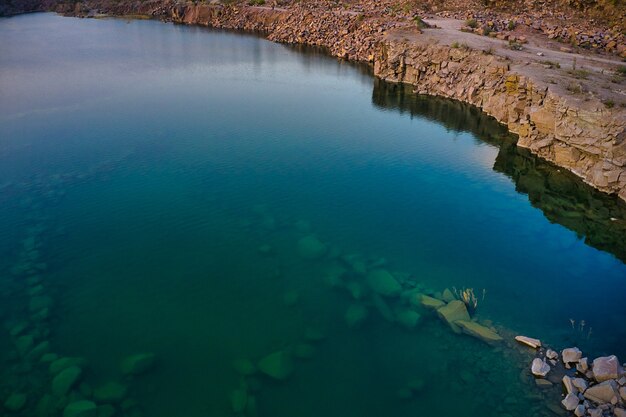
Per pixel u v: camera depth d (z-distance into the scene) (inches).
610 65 1523.1
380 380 522.0
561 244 802.2
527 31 2081.7
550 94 1138.7
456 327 589.6
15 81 1692.9
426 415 480.4
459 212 898.7
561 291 677.3
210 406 488.4
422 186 996.6
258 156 1099.9
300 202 909.8
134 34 2869.1
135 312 622.5
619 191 962.1
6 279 681.6
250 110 1437.0
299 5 3225.9
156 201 892.0
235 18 3255.4
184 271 705.6
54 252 743.7
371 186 986.7
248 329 596.1
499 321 608.4
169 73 1891.0
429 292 666.8
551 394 496.1
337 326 601.3
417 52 1856.5
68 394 497.4
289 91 1690.5
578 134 1040.8
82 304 635.5
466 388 509.4
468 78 1654.8
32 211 853.8
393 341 574.9
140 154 1087.6
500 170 1091.3
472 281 695.7
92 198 900.0
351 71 2089.1
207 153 1103.0
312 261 733.3
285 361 541.6
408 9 2751.0
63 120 1295.5
